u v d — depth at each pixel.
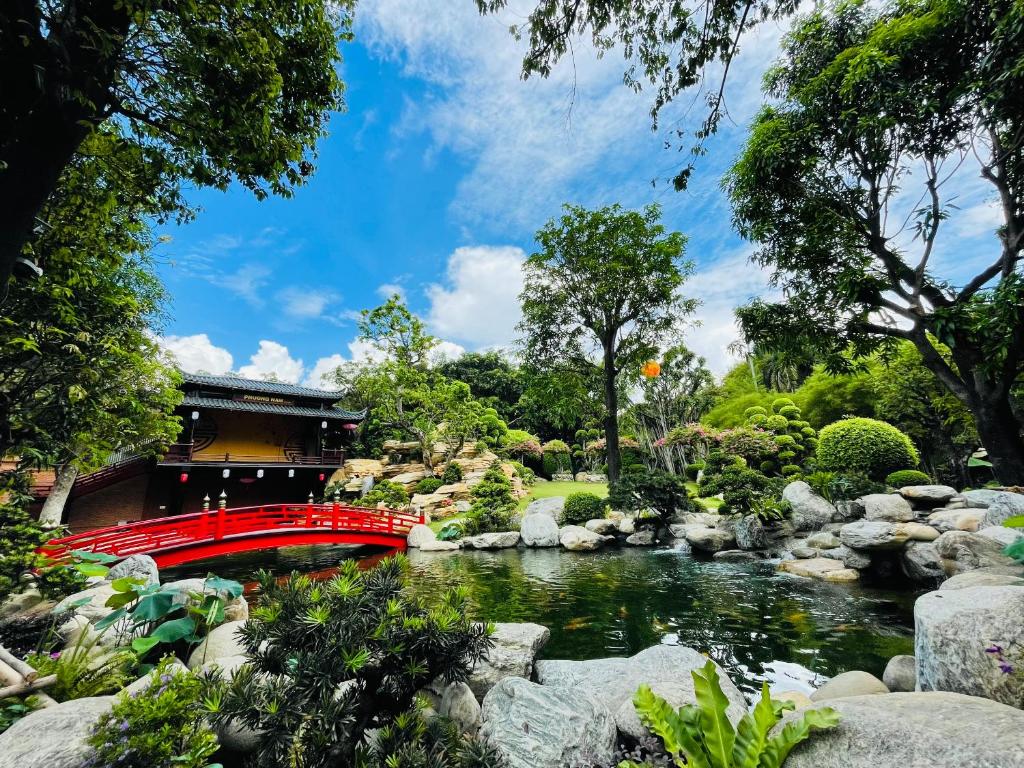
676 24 3.55
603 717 3.17
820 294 8.83
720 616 6.81
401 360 24.33
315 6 4.74
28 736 2.17
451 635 2.66
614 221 17.23
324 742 2.11
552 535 14.45
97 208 5.51
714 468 20.11
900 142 7.61
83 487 16.34
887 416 17.48
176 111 4.12
